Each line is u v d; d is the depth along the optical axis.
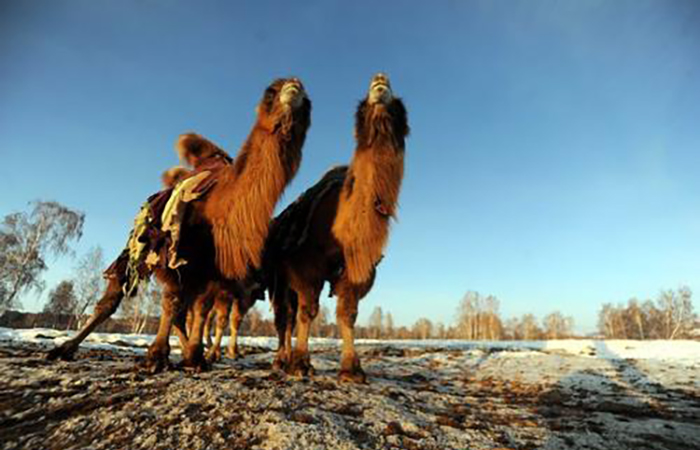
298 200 5.61
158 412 2.90
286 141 4.39
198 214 4.53
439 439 2.96
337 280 5.23
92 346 8.60
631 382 7.80
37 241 26.08
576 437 3.45
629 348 16.38
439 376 8.66
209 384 3.65
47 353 5.30
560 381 7.81
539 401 5.65
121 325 40.91
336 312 5.21
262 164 4.29
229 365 6.63
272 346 15.98
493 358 12.02
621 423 4.13
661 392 6.79
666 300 54.97
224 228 4.30
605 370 9.26
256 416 2.92
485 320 63.19
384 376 7.39
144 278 4.71
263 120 4.42
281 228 5.64
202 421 2.77
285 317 6.47
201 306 4.86
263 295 8.11
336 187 5.18
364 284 5.22
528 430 3.56
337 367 7.90
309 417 2.96
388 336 71.88
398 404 3.92
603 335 67.69
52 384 3.48
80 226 28.05
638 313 61.53
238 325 8.80
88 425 2.64
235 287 5.62
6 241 25.50
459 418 3.79
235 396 3.37
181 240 4.48
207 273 4.71
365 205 4.58
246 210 4.25
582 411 4.87
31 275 25.98
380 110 4.59
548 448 3.07
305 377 4.75
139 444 2.40
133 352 8.05
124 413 2.83
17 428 2.61
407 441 2.84
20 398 3.11
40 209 26.78
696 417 4.73
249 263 4.79
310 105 4.76
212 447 2.41
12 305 25.67
